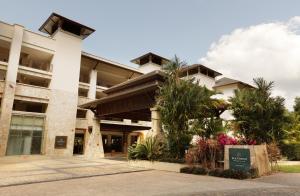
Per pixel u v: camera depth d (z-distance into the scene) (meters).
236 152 11.93
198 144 13.40
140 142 17.33
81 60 37.12
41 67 35.38
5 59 32.78
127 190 8.27
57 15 32.16
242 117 18.61
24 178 11.20
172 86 15.02
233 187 8.51
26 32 30.03
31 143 28.72
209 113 15.84
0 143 25.84
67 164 18.64
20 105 32.34
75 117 32.56
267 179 10.68
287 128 21.61
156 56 48.12
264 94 18.58
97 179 11.13
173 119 14.60
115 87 23.62
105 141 38.97
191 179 10.79
